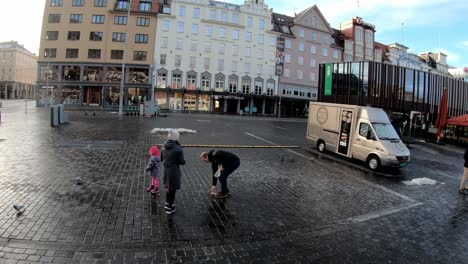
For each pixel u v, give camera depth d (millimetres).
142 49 50844
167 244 4953
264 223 6105
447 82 38000
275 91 58531
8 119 22516
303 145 17703
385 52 72438
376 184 10094
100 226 5355
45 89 50156
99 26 50312
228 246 5070
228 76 55031
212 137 18047
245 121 34281
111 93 50375
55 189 7020
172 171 6051
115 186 7508
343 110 14328
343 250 5227
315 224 6273
